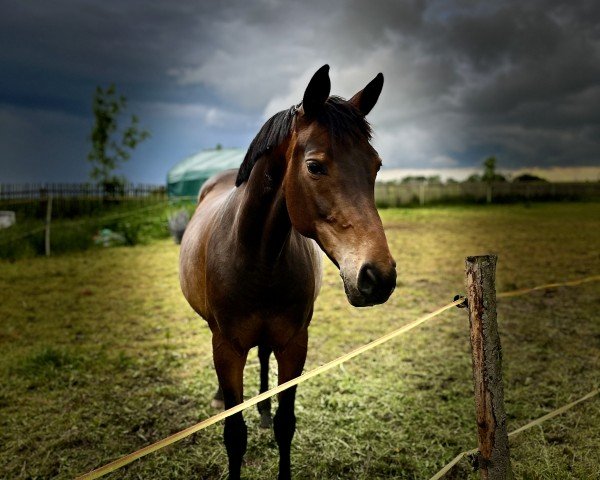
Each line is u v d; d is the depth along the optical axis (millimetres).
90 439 2889
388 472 2541
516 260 8609
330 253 1594
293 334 2111
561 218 17156
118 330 4988
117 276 7832
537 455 2605
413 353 4160
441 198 28188
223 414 1522
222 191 3232
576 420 2959
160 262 9125
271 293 1974
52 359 4043
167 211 14125
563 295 6074
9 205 13977
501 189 28875
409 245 10633
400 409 3146
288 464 2215
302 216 1673
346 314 5434
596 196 29438
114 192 17656
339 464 2602
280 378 2188
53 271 8266
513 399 3260
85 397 3424
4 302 6148
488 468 1744
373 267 1428
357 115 1656
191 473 2562
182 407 3260
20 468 2633
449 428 2926
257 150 1916
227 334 2078
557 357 4008
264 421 2957
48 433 2957
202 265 2312
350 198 1536
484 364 1684
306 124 1661
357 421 3008
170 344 4500
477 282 1652
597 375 3623
